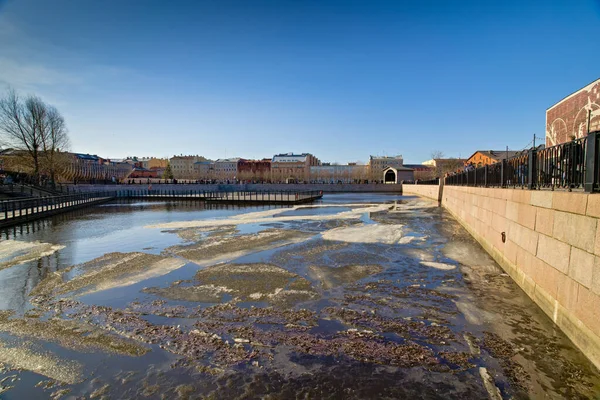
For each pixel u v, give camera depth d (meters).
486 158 66.94
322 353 4.89
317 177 121.88
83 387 4.14
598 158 4.65
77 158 95.19
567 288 5.23
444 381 4.21
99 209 33.09
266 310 6.45
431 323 5.80
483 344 5.07
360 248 11.96
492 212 10.72
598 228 4.39
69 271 9.35
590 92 25.27
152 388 4.11
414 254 10.99
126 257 10.93
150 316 6.21
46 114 48.56
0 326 5.81
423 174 113.00
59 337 5.39
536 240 6.61
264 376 4.34
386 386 4.13
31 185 42.06
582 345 4.73
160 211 30.36
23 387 4.15
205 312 6.37
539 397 3.89
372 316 6.13
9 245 13.54
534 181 7.50
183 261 10.30
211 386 4.14
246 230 16.70
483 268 9.27
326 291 7.49
